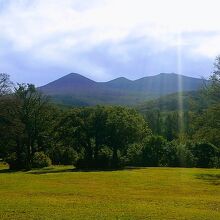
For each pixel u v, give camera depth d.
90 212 22.64
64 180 46.09
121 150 76.44
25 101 81.88
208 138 55.81
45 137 82.81
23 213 22.14
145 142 75.88
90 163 73.31
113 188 38.12
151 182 43.50
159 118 119.69
